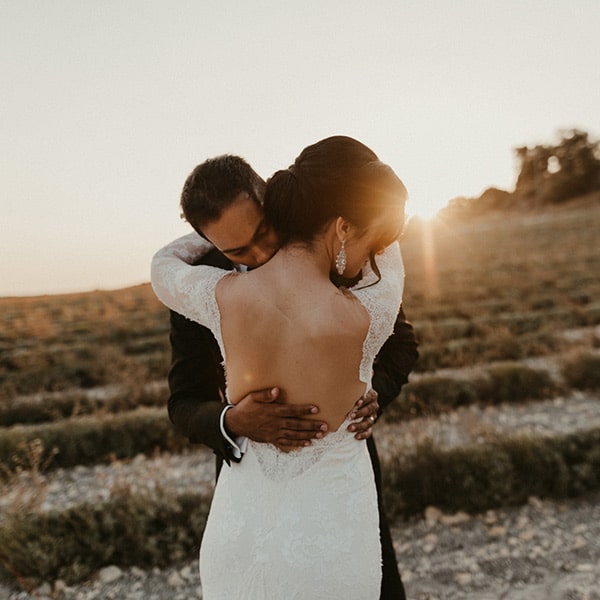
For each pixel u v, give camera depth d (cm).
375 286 163
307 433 157
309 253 155
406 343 212
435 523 470
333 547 157
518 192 10106
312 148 158
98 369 1162
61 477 641
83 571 420
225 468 176
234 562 162
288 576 155
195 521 452
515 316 1470
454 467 496
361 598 161
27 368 1248
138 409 862
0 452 670
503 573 395
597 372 846
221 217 162
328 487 160
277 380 154
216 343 197
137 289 3991
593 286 2058
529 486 497
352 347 154
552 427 703
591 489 505
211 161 169
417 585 391
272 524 160
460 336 1341
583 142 9262
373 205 151
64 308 3067
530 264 3098
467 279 2600
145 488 505
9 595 404
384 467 512
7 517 459
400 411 728
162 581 417
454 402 779
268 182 158
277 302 152
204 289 161
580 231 5097
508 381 806
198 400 193
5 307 3238
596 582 371
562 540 431
